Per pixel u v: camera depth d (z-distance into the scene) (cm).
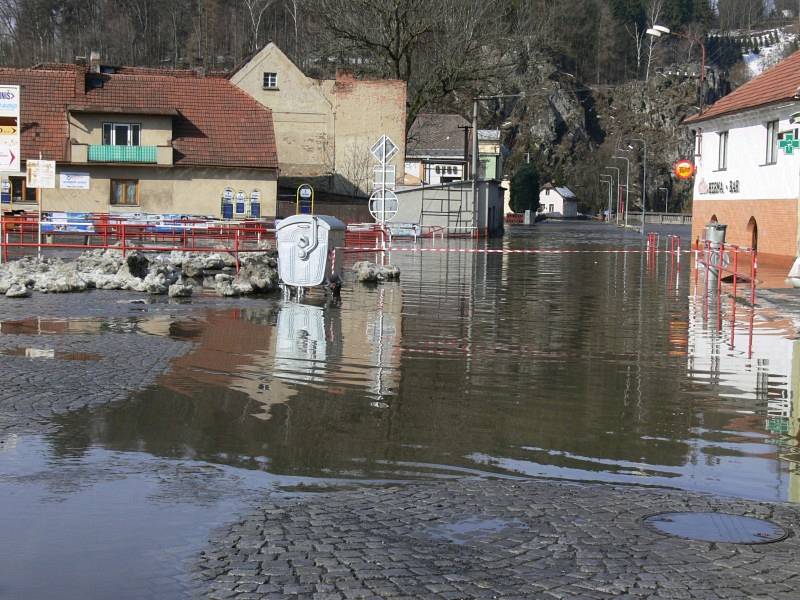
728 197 3719
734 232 3653
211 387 1067
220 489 700
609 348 1414
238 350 1326
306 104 6631
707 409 1009
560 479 750
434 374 1179
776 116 3203
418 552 573
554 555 570
